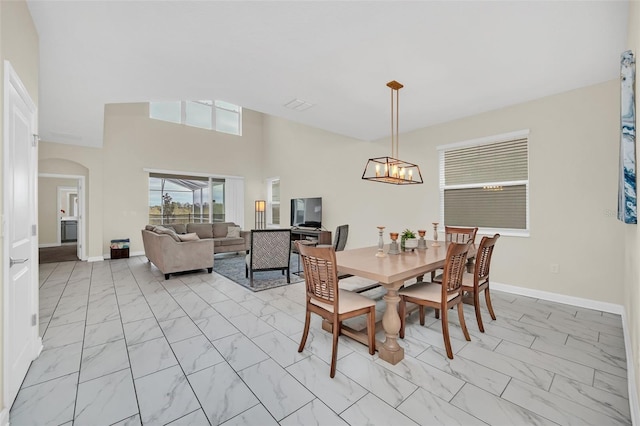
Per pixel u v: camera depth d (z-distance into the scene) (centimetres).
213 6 184
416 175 467
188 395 167
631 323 195
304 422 146
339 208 619
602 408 156
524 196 360
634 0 160
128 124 678
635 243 170
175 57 247
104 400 163
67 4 181
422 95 330
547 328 259
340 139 619
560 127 326
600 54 244
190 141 770
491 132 379
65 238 923
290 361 204
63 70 269
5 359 144
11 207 158
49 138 516
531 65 263
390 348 204
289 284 418
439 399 163
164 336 246
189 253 463
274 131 845
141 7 184
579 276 315
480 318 252
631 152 160
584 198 312
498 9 187
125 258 629
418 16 195
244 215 871
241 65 262
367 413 152
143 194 695
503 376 185
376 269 202
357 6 185
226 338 242
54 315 294
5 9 149
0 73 143
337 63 259
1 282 142
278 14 193
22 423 145
